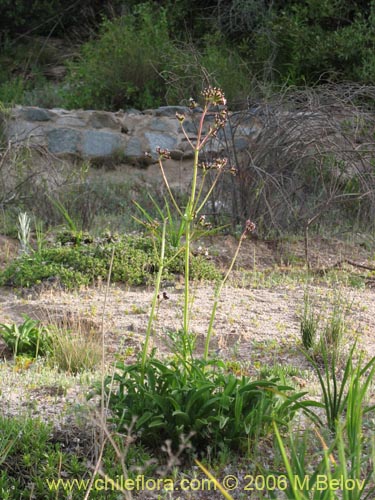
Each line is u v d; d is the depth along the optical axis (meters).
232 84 15.58
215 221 11.16
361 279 9.18
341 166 11.98
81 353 6.21
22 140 12.31
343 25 17.78
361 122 11.71
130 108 16.31
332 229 11.41
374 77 15.67
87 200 11.62
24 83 18.72
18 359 6.29
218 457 4.57
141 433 4.68
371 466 4.30
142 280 8.79
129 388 4.73
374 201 11.19
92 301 7.82
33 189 11.91
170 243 9.45
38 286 8.55
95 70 16.64
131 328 7.00
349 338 6.86
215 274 9.02
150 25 17.31
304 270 9.42
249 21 18.58
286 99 11.73
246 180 10.91
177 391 4.59
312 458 4.42
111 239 9.67
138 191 13.15
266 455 4.54
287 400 4.66
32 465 4.44
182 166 14.63
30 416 4.85
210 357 6.30
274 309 7.71
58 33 21.67
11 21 21.39
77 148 14.50
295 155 11.02
